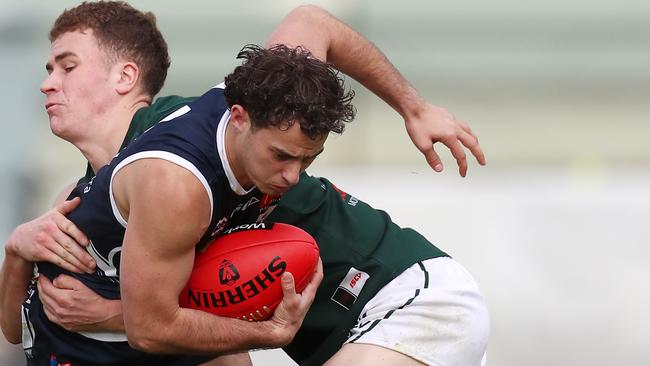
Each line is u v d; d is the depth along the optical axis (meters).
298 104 9.09
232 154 9.68
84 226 10.55
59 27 11.58
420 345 11.41
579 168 24.53
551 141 25.14
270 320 10.43
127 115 11.47
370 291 11.78
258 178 9.55
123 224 10.16
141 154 9.65
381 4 25.20
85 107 11.35
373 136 24.25
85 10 11.59
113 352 11.22
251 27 24.52
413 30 25.23
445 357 11.48
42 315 11.36
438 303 11.61
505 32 25.25
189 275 9.87
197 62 24.42
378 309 11.66
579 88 25.33
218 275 10.23
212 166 9.63
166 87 24.28
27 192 21.81
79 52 11.38
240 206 10.26
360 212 12.30
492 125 25.22
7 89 22.84
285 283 10.18
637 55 25.34
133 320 9.77
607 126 25.20
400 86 12.71
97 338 11.16
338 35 12.37
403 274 11.91
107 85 11.41
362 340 11.41
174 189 9.44
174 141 9.62
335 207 12.09
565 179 23.02
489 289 18.44
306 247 10.42
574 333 17.95
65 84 11.38
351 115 9.66
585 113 25.30
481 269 18.75
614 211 19.08
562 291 18.38
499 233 19.09
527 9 25.30
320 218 11.87
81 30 11.47
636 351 17.83
